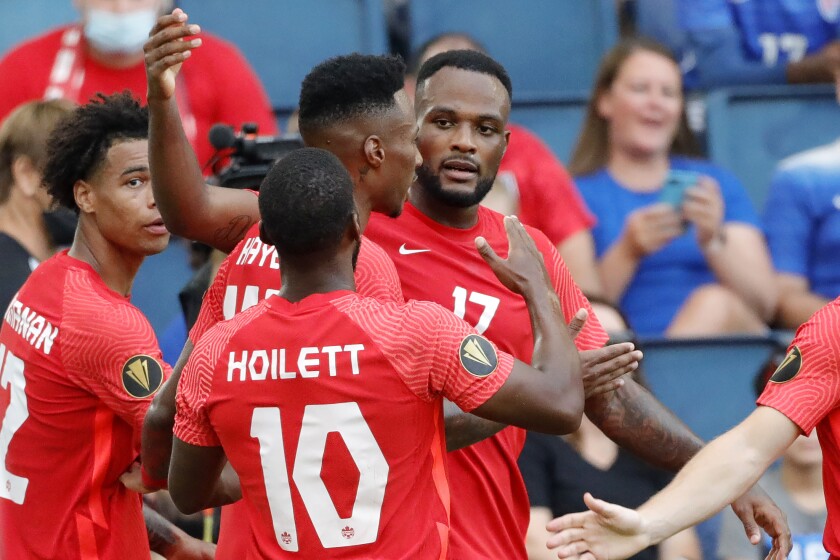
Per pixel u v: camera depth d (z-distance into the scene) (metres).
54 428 13.66
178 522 17.39
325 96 12.84
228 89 23.28
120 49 23.17
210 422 11.57
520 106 25.89
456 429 13.09
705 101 26.00
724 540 18.19
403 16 27.72
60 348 13.44
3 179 18.17
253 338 11.41
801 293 24.12
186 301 16.62
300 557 11.35
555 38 28.03
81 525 13.74
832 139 26.03
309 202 11.23
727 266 23.19
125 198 13.90
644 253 23.02
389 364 11.21
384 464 11.25
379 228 14.41
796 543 18.22
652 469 17.78
